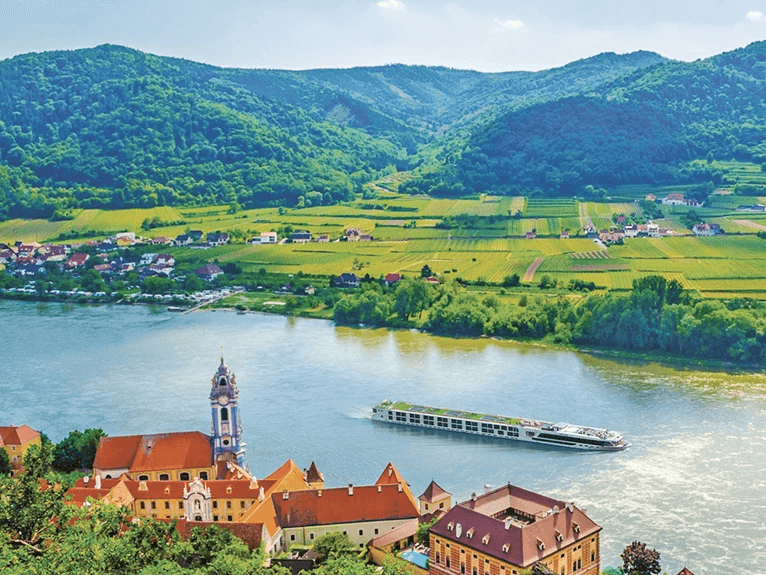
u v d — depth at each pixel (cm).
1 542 13800
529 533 18088
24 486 15362
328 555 19712
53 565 13338
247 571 16088
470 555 18588
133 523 16175
